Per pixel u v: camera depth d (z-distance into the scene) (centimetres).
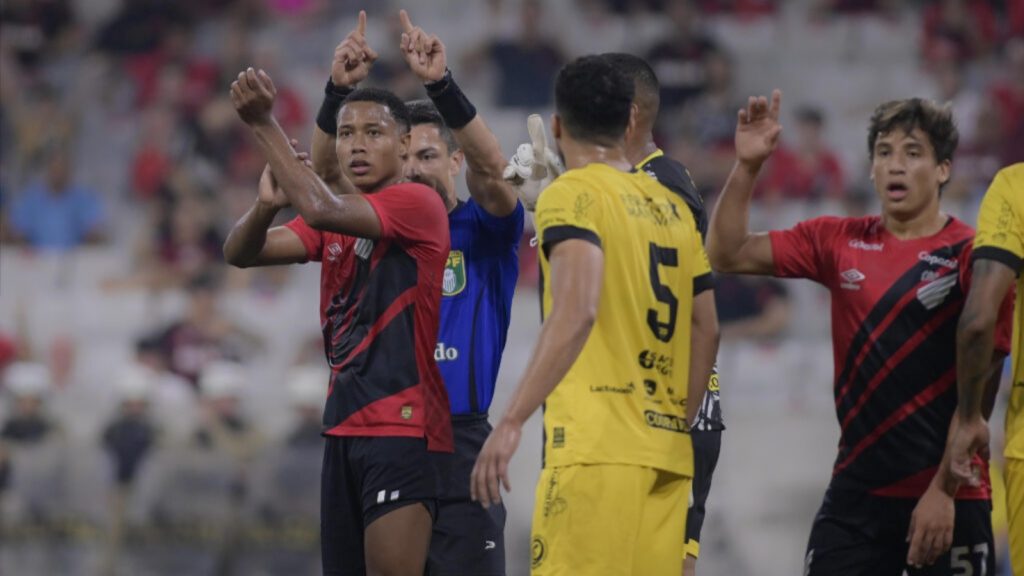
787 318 4059
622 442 1486
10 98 5372
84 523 3638
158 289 4547
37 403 3725
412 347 1684
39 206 4900
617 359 1498
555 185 1494
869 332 1725
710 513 3581
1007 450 1697
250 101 1578
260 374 4162
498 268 1889
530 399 1396
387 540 1658
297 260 1773
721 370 3903
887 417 1717
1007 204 1645
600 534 1471
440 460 1698
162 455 3653
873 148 1766
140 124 5325
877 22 5597
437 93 1766
